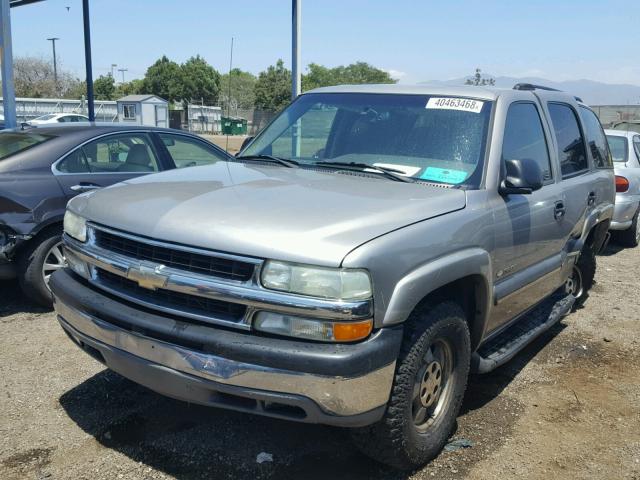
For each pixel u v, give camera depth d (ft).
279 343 9.01
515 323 15.69
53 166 18.66
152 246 9.95
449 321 10.82
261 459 11.27
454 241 10.75
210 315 9.45
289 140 14.93
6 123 33.78
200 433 12.09
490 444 12.22
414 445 10.57
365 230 9.50
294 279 8.94
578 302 21.22
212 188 11.35
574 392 14.79
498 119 13.26
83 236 11.30
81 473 10.69
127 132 21.11
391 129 13.73
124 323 10.09
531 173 12.37
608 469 11.54
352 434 10.36
